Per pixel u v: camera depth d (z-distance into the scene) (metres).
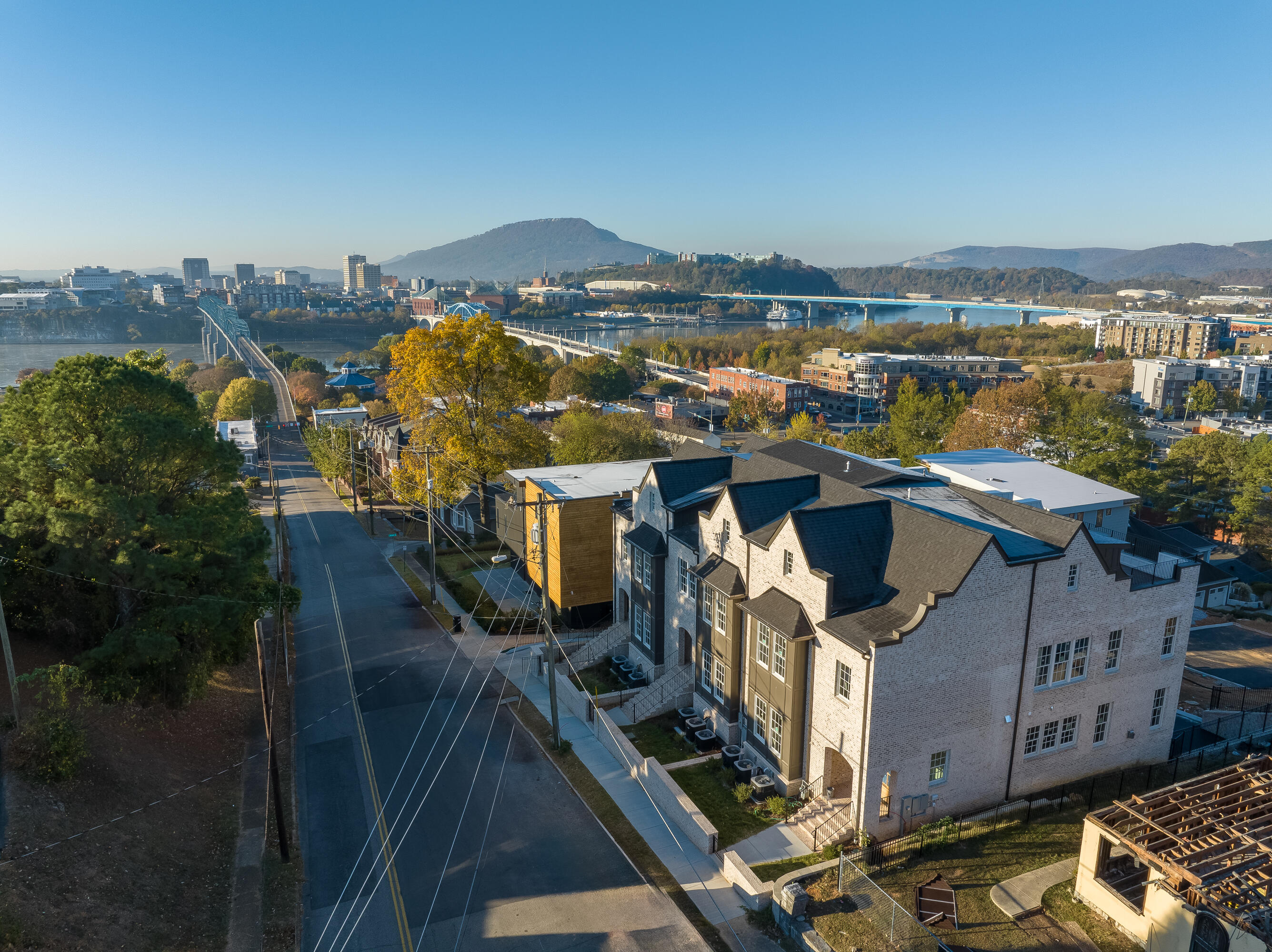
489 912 27.59
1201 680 47.69
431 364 64.38
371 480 86.94
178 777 33.38
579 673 47.06
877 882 28.20
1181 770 36.19
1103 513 52.12
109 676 33.84
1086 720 34.56
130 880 26.16
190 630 35.91
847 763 33.12
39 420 38.44
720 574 38.09
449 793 34.78
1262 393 184.88
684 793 32.81
